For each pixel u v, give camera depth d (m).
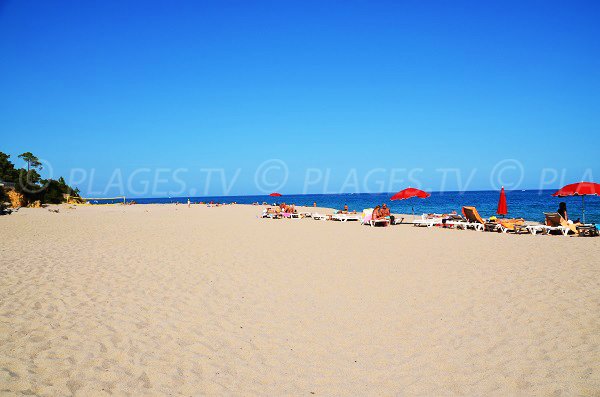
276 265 8.66
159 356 4.10
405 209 41.19
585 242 11.58
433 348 4.31
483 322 5.01
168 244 11.95
